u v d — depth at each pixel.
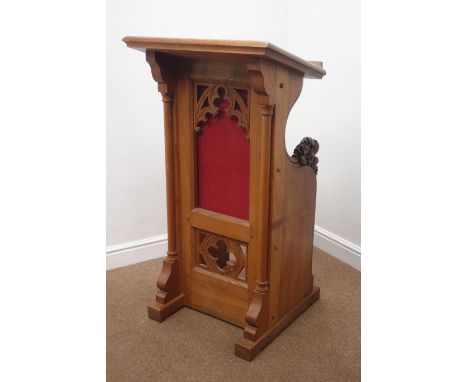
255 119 1.79
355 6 2.53
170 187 2.09
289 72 1.77
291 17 3.08
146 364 1.88
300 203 2.08
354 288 2.54
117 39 2.45
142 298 2.40
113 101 2.52
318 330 2.14
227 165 1.98
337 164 2.84
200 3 2.68
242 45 1.50
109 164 2.60
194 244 2.17
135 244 2.80
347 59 2.64
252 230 1.93
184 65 1.92
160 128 2.73
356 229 2.75
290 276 2.13
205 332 2.10
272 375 1.83
